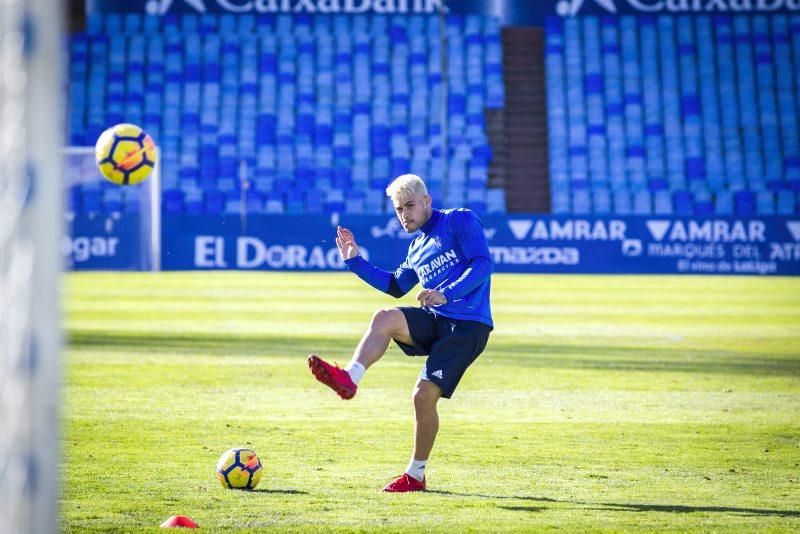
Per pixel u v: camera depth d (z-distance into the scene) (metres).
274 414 19.22
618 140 82.94
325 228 68.25
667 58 86.12
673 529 11.09
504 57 87.31
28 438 4.16
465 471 14.48
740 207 79.25
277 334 33.69
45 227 4.18
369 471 14.39
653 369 26.31
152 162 14.54
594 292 53.50
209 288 53.03
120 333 33.38
